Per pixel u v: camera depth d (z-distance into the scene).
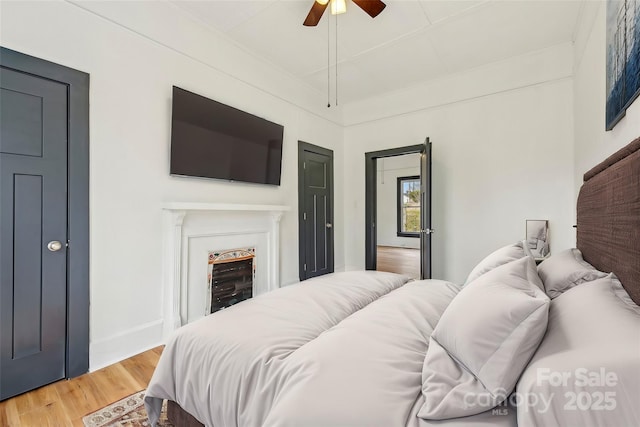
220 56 2.93
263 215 3.41
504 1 2.44
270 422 0.82
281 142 3.64
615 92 1.51
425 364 0.94
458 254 3.75
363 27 2.78
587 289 1.03
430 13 2.59
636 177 1.01
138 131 2.31
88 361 2.02
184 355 1.26
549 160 3.18
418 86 4.05
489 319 0.87
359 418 0.76
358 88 4.17
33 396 1.74
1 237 1.70
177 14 2.55
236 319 1.36
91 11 2.04
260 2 2.44
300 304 1.54
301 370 0.93
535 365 0.74
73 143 1.96
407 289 1.79
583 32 2.46
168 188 2.51
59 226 1.91
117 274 2.18
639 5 1.16
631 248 1.05
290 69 3.62
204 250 2.77
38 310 1.83
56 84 1.89
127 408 1.63
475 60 3.39
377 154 4.47
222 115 2.90
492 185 3.52
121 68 2.21
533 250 3.22
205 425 1.14
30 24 1.79
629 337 0.67
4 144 1.71
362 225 4.70
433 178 3.94
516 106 3.37
